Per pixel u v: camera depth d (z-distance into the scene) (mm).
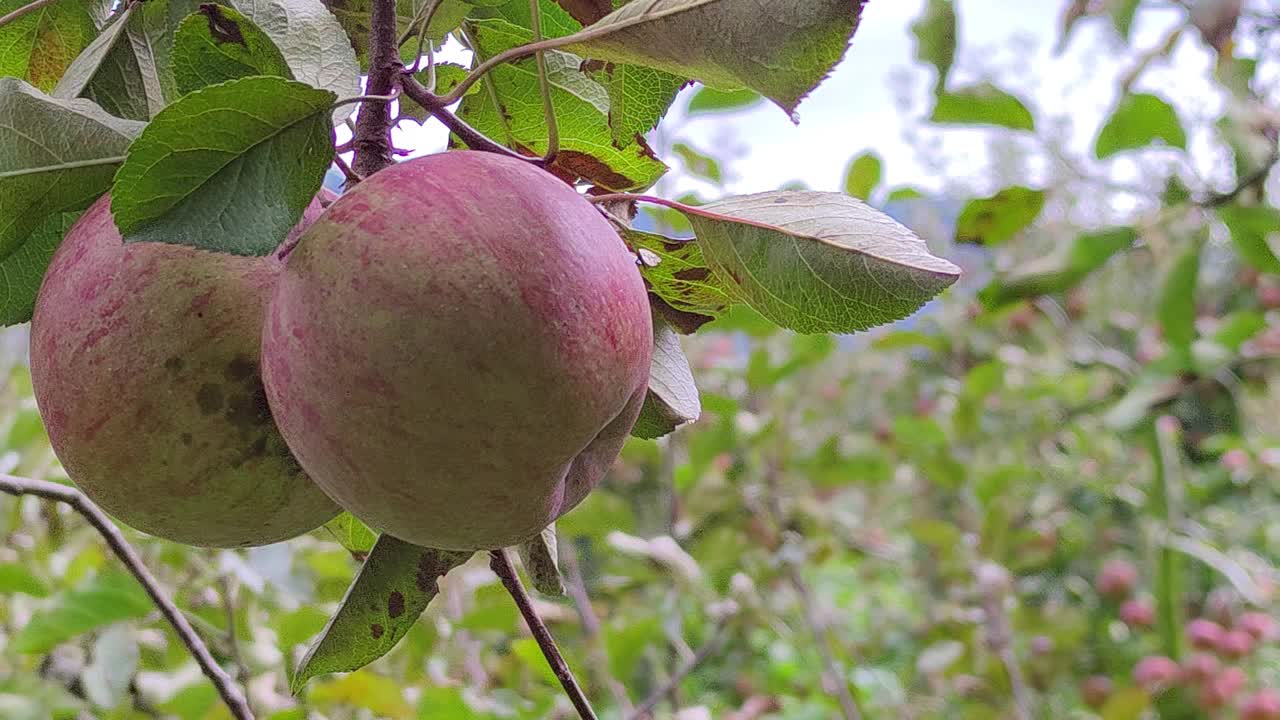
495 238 342
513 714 779
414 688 820
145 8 435
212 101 342
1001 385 1402
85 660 851
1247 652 1246
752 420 1217
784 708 1278
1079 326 1624
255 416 378
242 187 350
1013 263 1518
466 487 345
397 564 434
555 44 376
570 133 444
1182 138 890
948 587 1591
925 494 1719
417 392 337
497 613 834
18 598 879
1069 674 1437
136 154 341
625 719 868
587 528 1138
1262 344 1182
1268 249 911
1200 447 1460
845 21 350
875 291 389
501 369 337
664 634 1002
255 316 376
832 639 1272
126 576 641
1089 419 1572
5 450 874
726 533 1168
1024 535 1410
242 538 400
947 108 893
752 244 399
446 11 437
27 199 377
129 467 378
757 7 356
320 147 356
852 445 1596
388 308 337
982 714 1258
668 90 429
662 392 431
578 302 344
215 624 798
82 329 374
